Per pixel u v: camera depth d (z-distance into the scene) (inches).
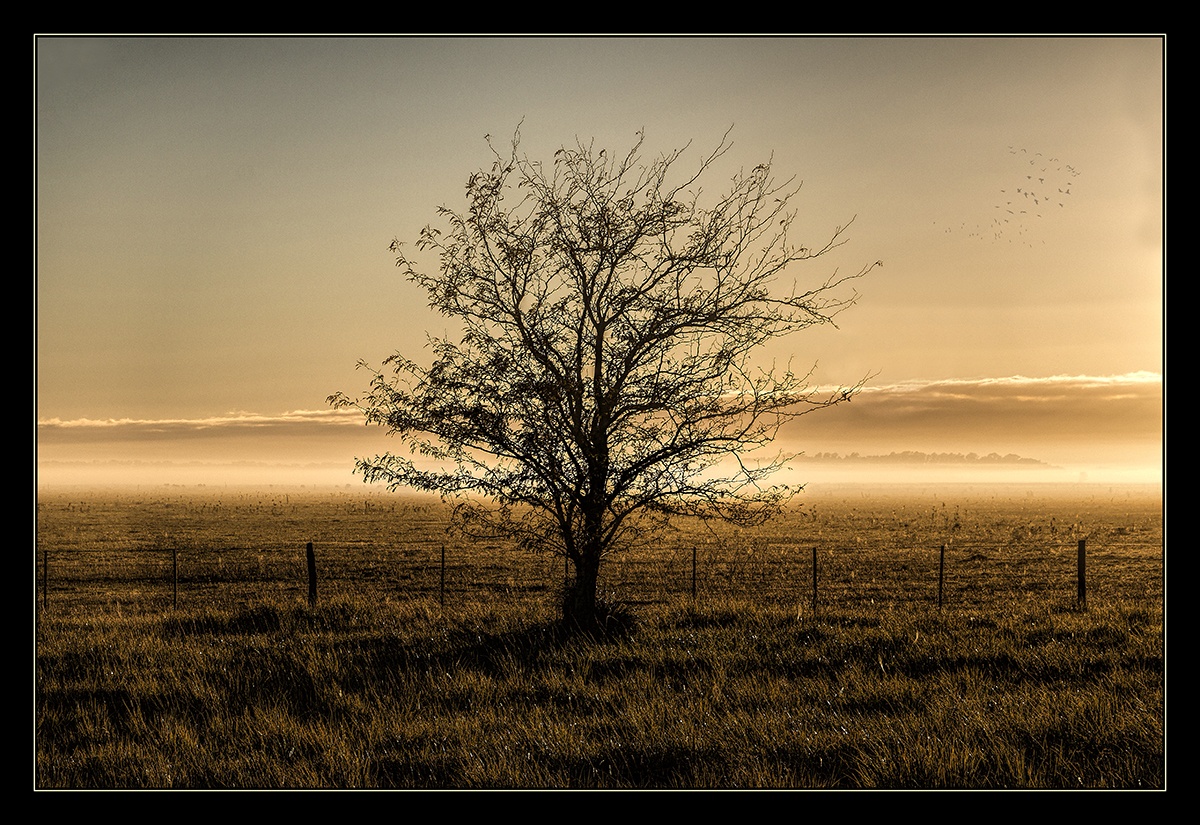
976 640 562.6
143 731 402.6
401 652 558.6
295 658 530.0
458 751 365.1
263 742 377.1
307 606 733.9
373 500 6141.7
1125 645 545.6
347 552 1641.2
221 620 697.0
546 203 585.0
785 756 358.6
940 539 2047.2
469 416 569.6
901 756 346.6
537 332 577.6
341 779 341.1
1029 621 652.7
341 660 530.6
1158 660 505.0
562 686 468.4
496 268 585.9
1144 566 1360.7
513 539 608.7
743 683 463.2
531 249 579.8
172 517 3299.7
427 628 637.3
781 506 575.2
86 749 384.5
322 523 2854.3
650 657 521.0
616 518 593.6
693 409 573.3
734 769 345.4
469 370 573.3
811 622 632.4
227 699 457.4
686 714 406.3
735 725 388.2
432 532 2316.7
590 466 582.2
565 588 642.2
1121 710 399.9
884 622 634.8
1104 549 1724.9
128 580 1199.6
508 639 580.1
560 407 573.9
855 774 342.6
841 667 509.7
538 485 583.2
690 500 580.7
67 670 520.1
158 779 340.2
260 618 700.0
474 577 1197.1
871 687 451.8
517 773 343.0
